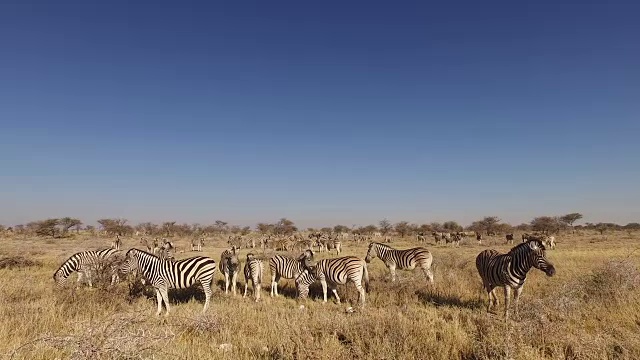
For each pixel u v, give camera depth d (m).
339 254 32.09
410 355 6.10
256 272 12.43
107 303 9.86
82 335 5.53
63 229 68.94
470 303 10.60
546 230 61.94
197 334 7.75
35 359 5.68
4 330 7.00
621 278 10.27
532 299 9.46
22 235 65.88
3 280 13.43
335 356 6.02
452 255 19.94
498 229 66.94
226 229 86.75
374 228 79.62
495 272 9.12
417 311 8.92
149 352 5.62
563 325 7.18
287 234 72.62
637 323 7.99
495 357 5.91
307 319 8.34
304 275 12.38
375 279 13.82
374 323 7.22
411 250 14.28
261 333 7.71
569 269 15.73
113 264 11.81
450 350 6.51
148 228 75.12
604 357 5.84
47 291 11.82
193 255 29.67
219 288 13.88
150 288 12.63
